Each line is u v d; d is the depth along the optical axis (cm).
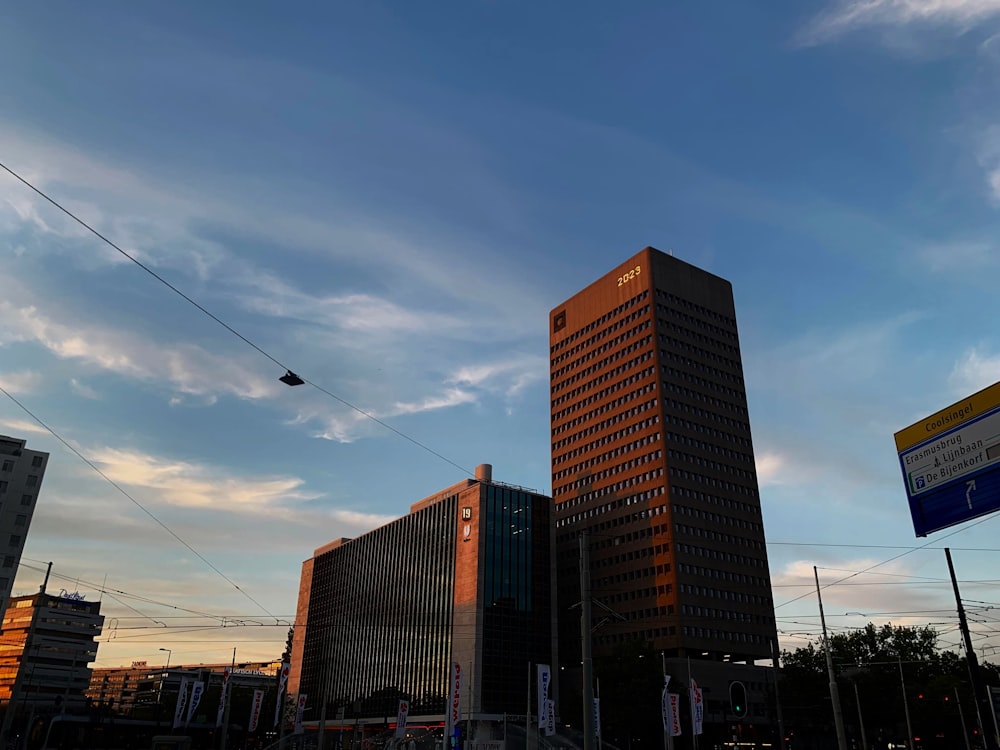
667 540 14500
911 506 2941
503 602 13462
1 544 12638
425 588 14762
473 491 14225
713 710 12494
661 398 15725
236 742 9769
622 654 11388
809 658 10869
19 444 13275
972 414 2750
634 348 16800
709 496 15388
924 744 11331
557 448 18188
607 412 17038
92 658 18625
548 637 13738
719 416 16450
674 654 13700
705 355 16912
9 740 8088
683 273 17488
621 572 15275
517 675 13075
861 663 9900
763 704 12888
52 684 17650
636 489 15588
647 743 11625
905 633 10500
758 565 15425
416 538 15588
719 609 14338
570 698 11875
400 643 15038
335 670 17225
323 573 19475
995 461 2636
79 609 19525
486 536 13800
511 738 10531
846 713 10369
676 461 15275
